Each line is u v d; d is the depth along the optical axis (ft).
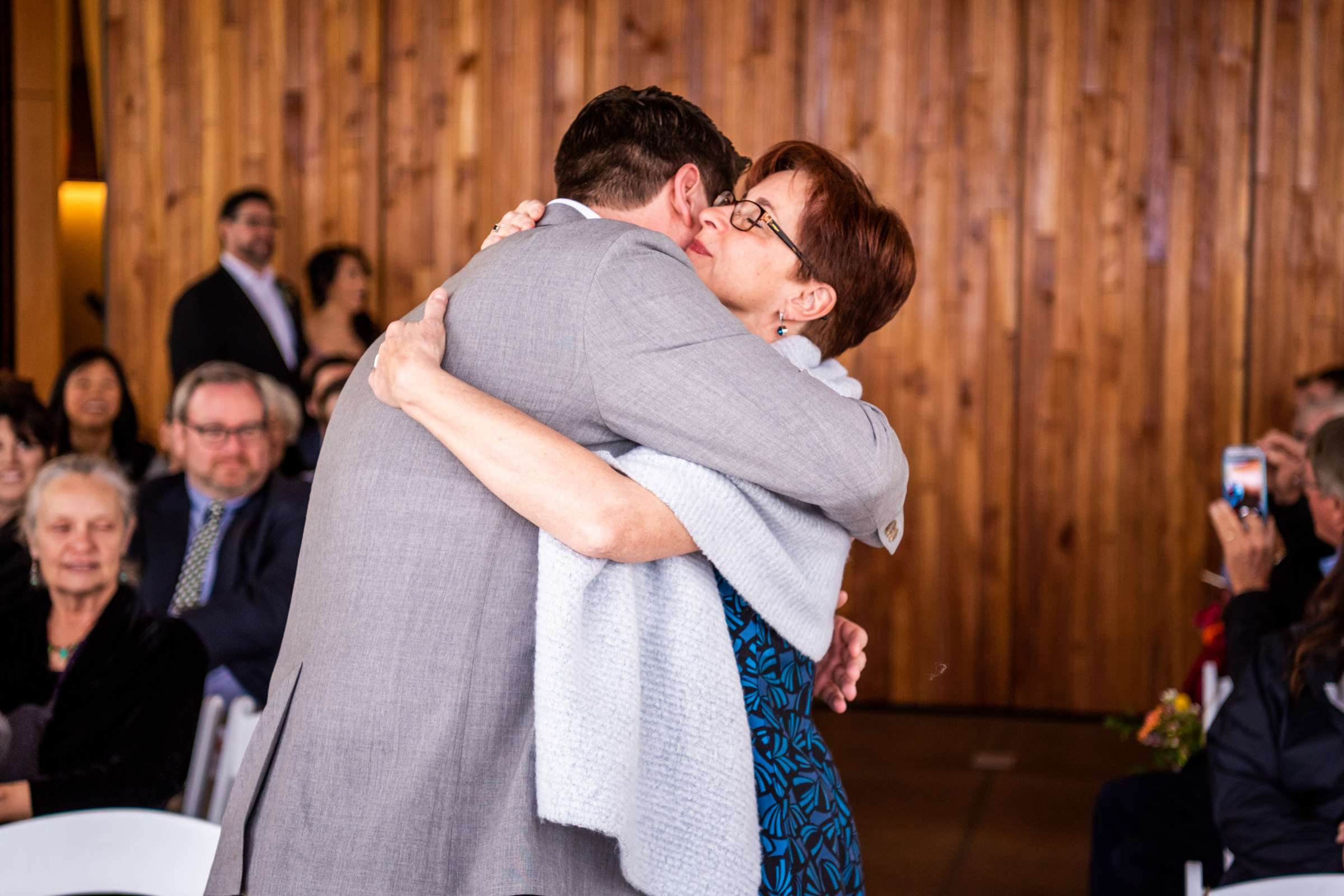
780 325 5.05
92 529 8.04
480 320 4.20
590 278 4.13
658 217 4.81
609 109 4.83
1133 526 18.99
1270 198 18.53
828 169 5.09
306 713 4.09
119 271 20.56
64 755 7.80
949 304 19.20
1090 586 19.10
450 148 20.20
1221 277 18.70
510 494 3.96
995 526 19.24
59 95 20.27
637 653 4.06
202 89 20.39
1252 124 18.51
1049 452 19.11
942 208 19.16
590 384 4.12
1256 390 18.67
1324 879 5.67
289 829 4.03
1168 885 9.59
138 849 5.88
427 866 3.96
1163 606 18.95
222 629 9.99
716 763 4.13
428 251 20.33
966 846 13.62
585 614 4.04
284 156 20.39
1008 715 19.17
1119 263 18.88
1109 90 18.75
